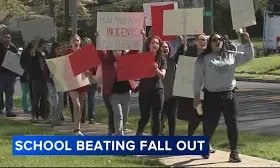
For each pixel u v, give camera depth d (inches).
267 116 509.4
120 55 329.1
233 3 296.8
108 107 353.1
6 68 483.2
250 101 638.5
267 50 1375.5
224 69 279.1
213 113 284.5
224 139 369.4
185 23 329.4
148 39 314.3
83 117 453.7
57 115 429.4
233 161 292.8
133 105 606.9
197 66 283.4
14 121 456.4
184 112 313.9
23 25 442.0
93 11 1492.4
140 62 305.9
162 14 344.5
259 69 1147.9
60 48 404.5
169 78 323.3
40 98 465.1
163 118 340.8
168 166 281.1
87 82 362.0
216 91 281.0
